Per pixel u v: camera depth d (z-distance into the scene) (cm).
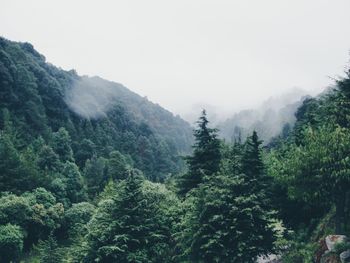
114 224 2730
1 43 13412
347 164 2041
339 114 2295
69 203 7325
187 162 3141
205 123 3219
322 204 2425
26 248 5703
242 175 2438
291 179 2267
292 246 2531
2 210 5456
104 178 9412
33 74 13025
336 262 1903
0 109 10538
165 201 3123
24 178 6906
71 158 10475
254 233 2341
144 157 15950
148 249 2747
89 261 2697
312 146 2183
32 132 10862
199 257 2425
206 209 2389
